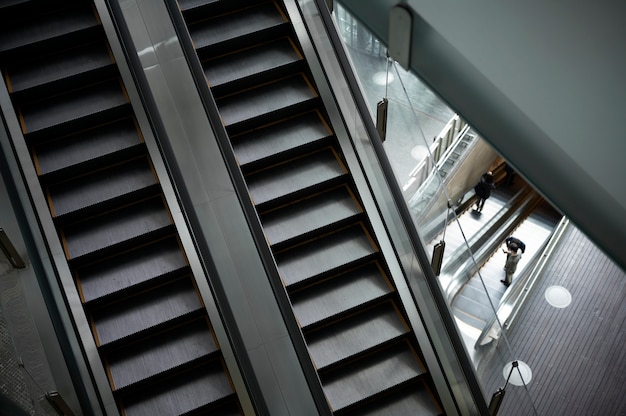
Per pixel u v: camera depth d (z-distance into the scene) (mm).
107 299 7062
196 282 7059
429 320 7066
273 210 7621
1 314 4703
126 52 7008
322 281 7539
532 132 2115
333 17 6852
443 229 6199
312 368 6660
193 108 7961
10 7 7301
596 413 10203
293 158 7770
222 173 7859
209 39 7789
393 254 7336
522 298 11289
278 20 7914
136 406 6957
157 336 7172
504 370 6707
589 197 2057
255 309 7598
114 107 7344
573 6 1620
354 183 7566
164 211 7332
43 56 7449
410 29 2441
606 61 1610
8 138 6738
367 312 7512
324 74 7500
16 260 5547
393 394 7383
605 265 12102
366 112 6812
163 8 7988
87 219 7230
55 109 7328
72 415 5766
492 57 2059
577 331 11172
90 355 6652
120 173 7352
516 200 14320
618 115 1684
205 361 7199
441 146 7832
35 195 6777
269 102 7754
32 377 4988
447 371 7102
